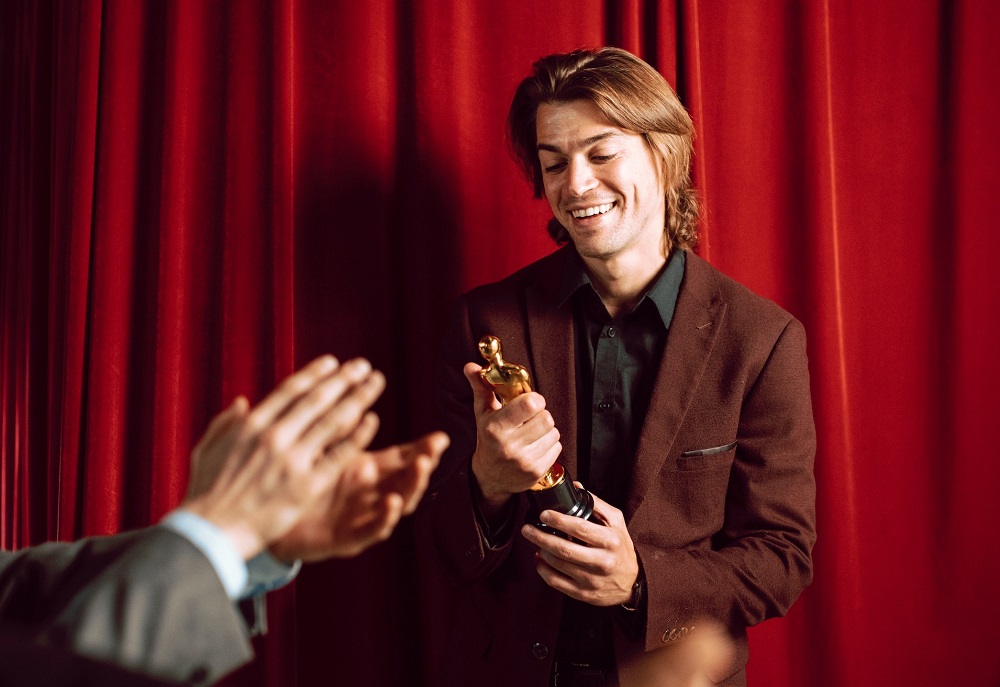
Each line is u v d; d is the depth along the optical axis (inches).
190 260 62.2
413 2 63.2
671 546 48.6
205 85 62.4
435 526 48.3
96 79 60.7
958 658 69.1
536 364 51.8
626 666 46.4
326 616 62.5
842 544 66.5
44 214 64.5
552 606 48.0
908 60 68.4
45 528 64.5
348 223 62.4
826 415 66.4
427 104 63.3
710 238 67.1
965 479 68.5
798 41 67.2
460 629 52.1
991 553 68.4
